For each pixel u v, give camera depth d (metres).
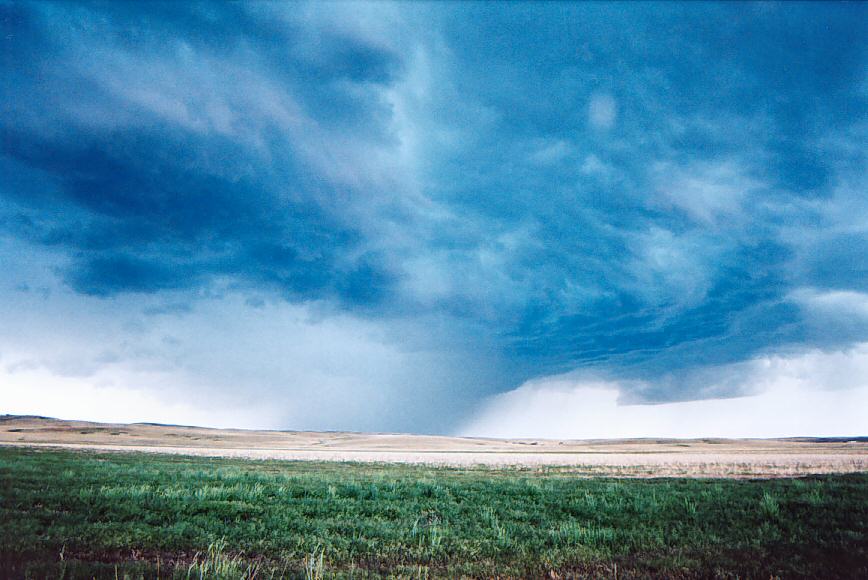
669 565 10.31
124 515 14.20
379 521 15.05
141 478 23.36
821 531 13.14
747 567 10.21
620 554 11.32
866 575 9.70
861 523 13.83
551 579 9.70
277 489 21.03
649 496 19.70
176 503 16.36
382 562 10.73
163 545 11.37
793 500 17.52
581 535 13.11
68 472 23.36
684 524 14.53
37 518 13.16
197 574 8.98
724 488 21.84
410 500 18.94
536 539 12.70
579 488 23.02
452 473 33.28
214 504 16.30
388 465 42.84
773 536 12.66
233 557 10.62
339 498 19.14
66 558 9.83
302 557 10.91
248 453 67.69
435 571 10.03
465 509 17.34
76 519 13.28
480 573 9.95
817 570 9.92
